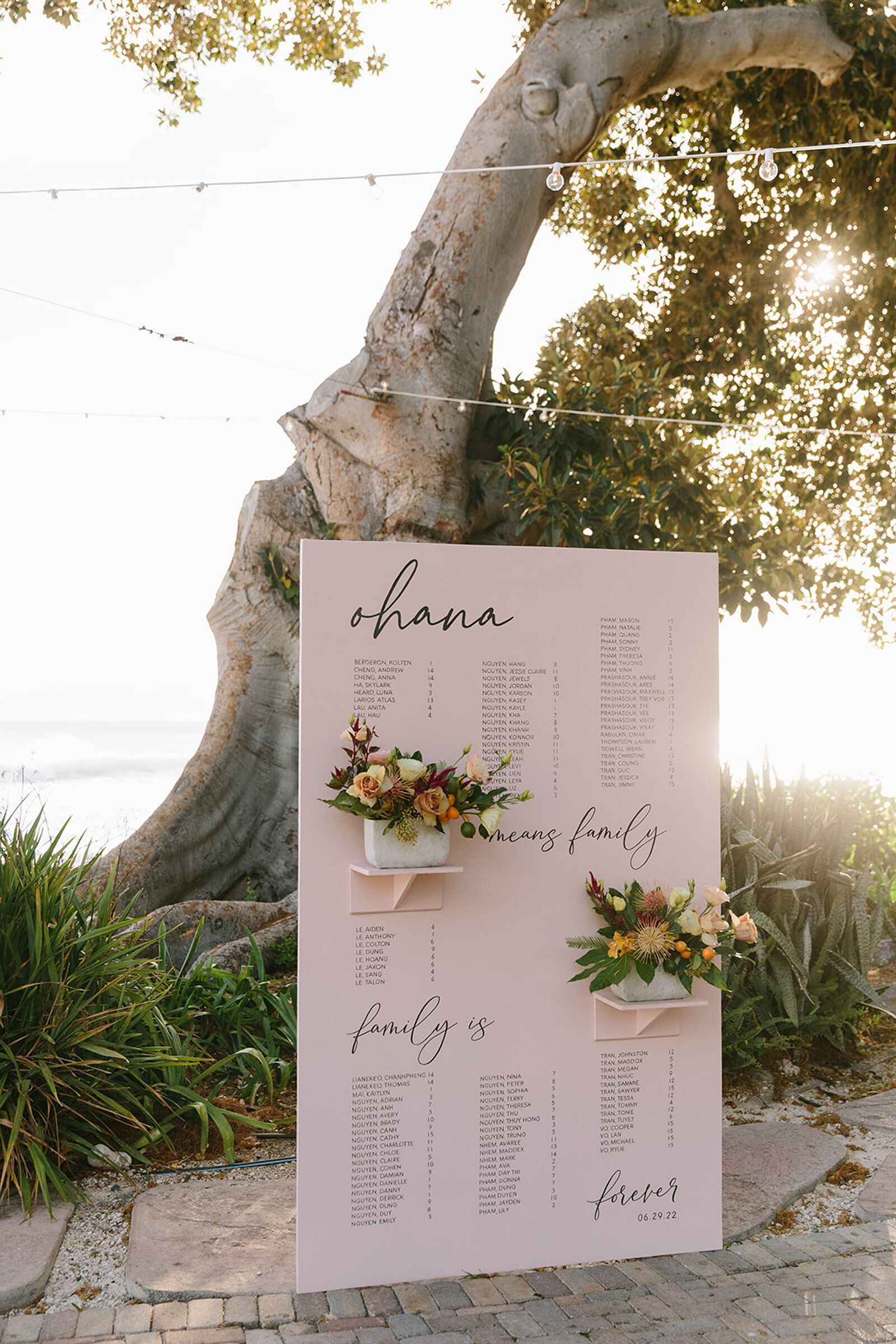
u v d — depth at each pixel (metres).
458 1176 3.31
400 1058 3.26
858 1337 2.91
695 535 9.21
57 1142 3.81
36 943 3.95
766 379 11.45
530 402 8.59
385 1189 3.24
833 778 5.68
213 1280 3.14
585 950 3.44
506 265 8.46
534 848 3.42
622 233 12.30
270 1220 3.53
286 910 7.12
